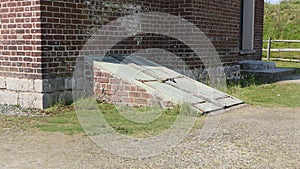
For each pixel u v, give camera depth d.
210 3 9.94
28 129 5.58
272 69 13.28
